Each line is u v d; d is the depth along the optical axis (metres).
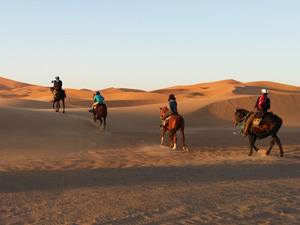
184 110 39.62
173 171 10.73
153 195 7.51
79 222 5.73
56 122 22.25
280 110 42.78
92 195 7.61
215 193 7.60
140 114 35.69
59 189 8.27
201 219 5.73
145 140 20.05
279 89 158.12
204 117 37.59
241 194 7.48
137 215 6.05
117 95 113.94
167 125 16.58
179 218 5.82
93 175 10.14
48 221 5.82
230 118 38.78
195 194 7.54
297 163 12.11
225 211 6.18
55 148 15.79
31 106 50.56
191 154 14.87
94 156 14.07
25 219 5.95
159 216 5.96
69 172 10.66
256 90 136.75
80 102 73.81
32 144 16.45
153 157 13.94
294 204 6.58
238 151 15.95
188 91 168.62
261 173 10.21
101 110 22.44
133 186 8.52
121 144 18.03
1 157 13.40
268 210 6.20
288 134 25.81
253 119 13.86
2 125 20.19
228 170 10.80
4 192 8.01
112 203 6.90
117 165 12.02
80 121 23.91
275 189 7.94
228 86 140.62
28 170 10.98
